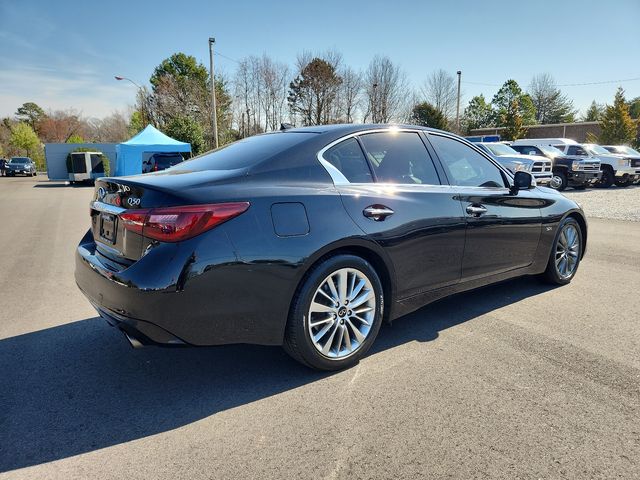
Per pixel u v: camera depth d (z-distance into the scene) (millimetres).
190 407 2490
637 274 5117
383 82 43531
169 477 1945
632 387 2639
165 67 49906
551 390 2609
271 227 2508
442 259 3334
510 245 3896
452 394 2578
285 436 2223
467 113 72375
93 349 3252
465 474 1941
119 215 2564
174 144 20203
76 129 74188
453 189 3451
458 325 3600
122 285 2355
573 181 16609
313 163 2865
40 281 5109
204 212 2340
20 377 2840
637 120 34156
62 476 1957
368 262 2969
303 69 44594
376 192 2996
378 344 3262
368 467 1994
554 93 67500
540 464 1996
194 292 2309
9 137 67250
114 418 2391
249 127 45719
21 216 11156
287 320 2637
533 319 3719
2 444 2174
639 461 2008
